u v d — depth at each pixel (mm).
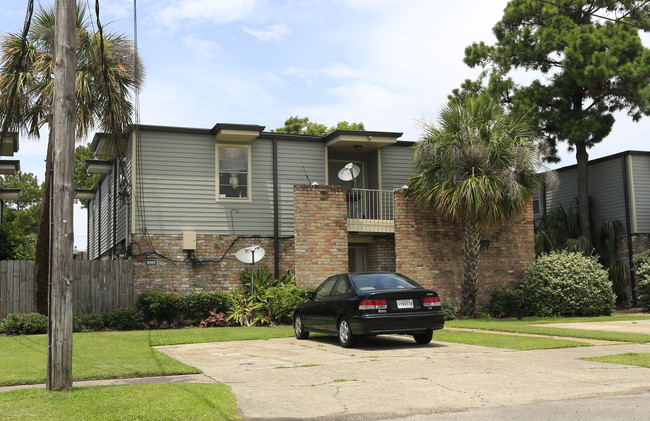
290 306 17047
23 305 16609
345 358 9672
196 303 17234
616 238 24609
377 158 21328
